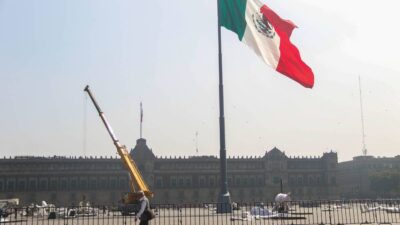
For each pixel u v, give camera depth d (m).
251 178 161.38
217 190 157.12
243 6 31.92
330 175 165.75
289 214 45.72
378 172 164.38
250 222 35.72
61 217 56.69
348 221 36.22
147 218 22.73
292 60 30.45
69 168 148.38
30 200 143.50
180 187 155.12
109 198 148.00
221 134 40.69
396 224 32.03
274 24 31.09
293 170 164.38
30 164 146.12
